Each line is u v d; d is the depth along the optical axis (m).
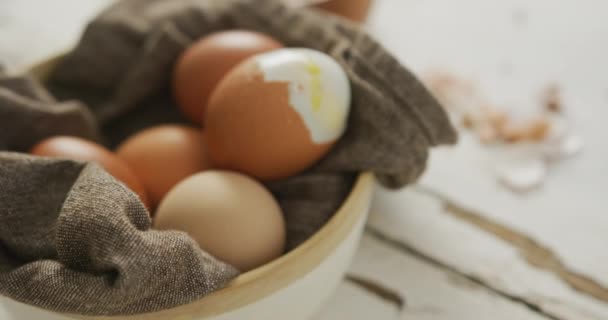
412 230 0.38
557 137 0.41
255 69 0.33
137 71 0.38
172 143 0.35
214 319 0.29
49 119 0.36
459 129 0.42
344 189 0.34
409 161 0.34
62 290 0.28
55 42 0.47
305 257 0.30
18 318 0.31
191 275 0.29
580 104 0.43
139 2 0.41
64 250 0.29
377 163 0.33
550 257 0.37
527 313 0.36
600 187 0.39
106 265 0.28
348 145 0.34
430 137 0.35
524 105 0.43
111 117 0.39
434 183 0.40
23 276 0.29
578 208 0.39
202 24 0.39
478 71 0.45
